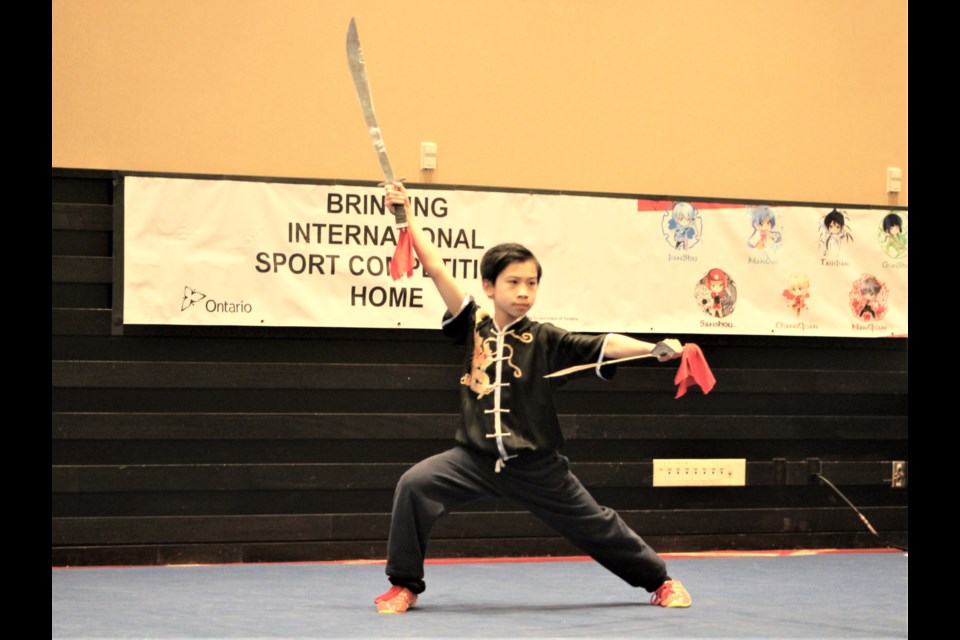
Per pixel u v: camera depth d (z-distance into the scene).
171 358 6.74
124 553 6.65
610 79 7.39
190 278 6.73
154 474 6.70
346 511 6.95
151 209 6.69
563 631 4.34
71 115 6.66
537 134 7.28
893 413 7.73
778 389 7.54
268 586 5.79
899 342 7.77
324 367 6.91
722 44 7.57
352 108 7.02
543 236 7.19
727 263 7.47
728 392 7.47
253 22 6.90
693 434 7.39
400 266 4.94
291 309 6.85
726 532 7.44
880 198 7.80
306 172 6.95
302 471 6.88
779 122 7.65
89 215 6.65
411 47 7.10
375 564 6.77
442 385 7.07
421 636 4.21
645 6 7.46
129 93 6.73
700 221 7.43
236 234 6.79
